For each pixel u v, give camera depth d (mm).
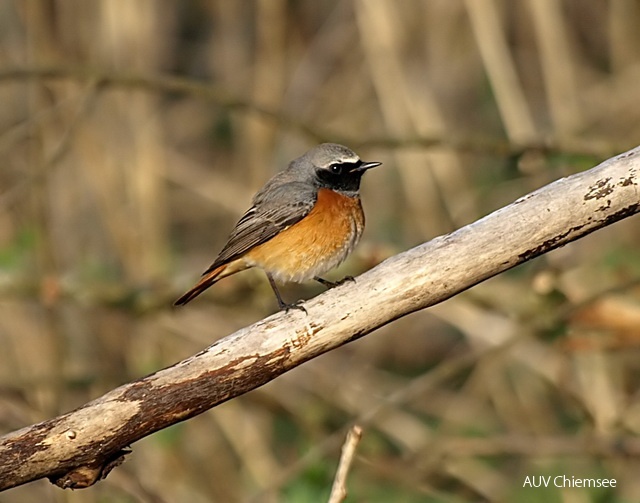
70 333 14016
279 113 11820
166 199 15062
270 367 6758
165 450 12797
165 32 16547
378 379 14906
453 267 6820
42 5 13289
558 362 12984
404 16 15453
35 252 13195
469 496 12523
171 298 12703
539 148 11484
